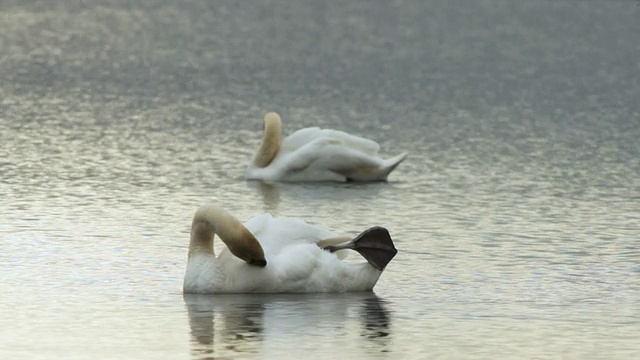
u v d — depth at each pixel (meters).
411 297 25.42
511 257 28.92
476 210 34.72
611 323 23.66
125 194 36.50
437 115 55.38
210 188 38.16
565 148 46.41
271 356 21.59
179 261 28.14
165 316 23.88
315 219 33.69
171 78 68.12
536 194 37.28
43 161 42.03
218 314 24.02
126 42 86.31
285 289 25.44
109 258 28.38
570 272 27.53
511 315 24.17
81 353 21.72
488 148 46.44
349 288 25.69
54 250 29.06
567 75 70.94
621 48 84.69
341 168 39.91
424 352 21.92
